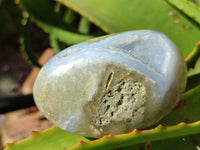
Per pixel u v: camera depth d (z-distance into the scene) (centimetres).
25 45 16
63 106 10
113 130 10
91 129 10
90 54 10
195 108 11
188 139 11
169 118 11
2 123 24
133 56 10
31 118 24
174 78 10
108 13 14
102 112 10
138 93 10
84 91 10
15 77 36
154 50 10
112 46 10
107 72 10
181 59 10
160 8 13
